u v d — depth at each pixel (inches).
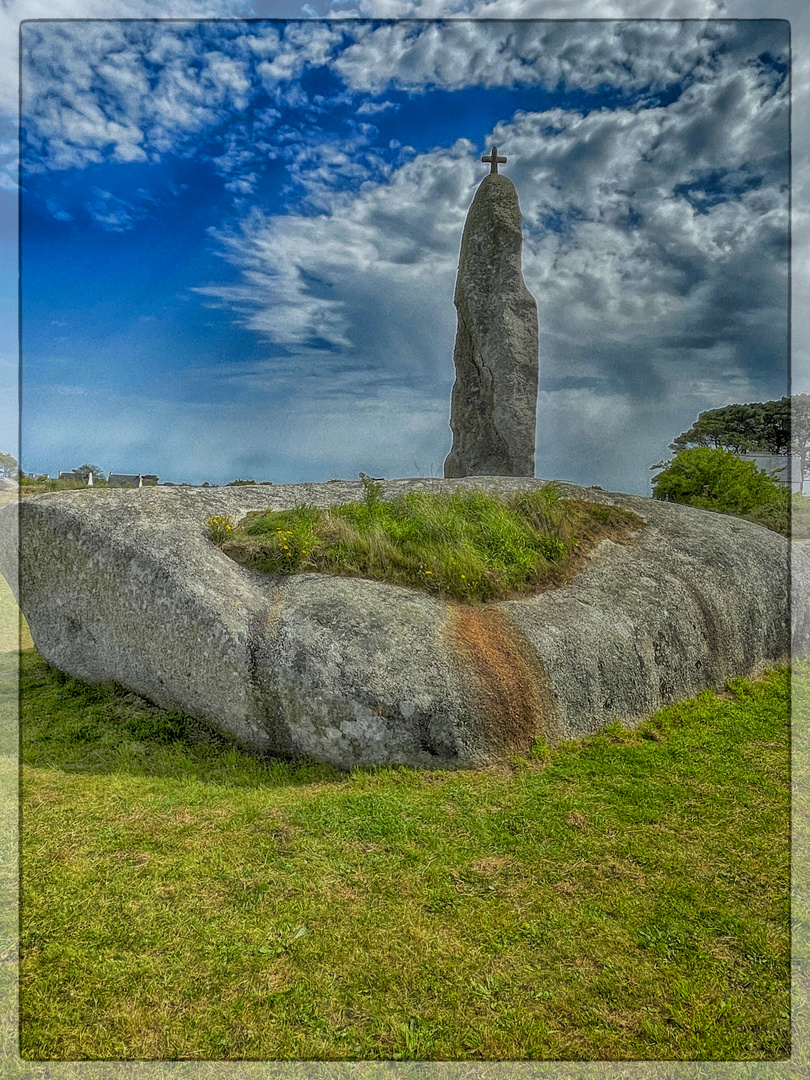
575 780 177.6
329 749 188.5
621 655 228.4
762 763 191.0
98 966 108.5
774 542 329.1
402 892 127.9
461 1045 95.9
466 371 446.0
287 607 214.4
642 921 121.8
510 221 415.5
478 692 193.9
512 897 127.6
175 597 216.4
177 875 131.4
